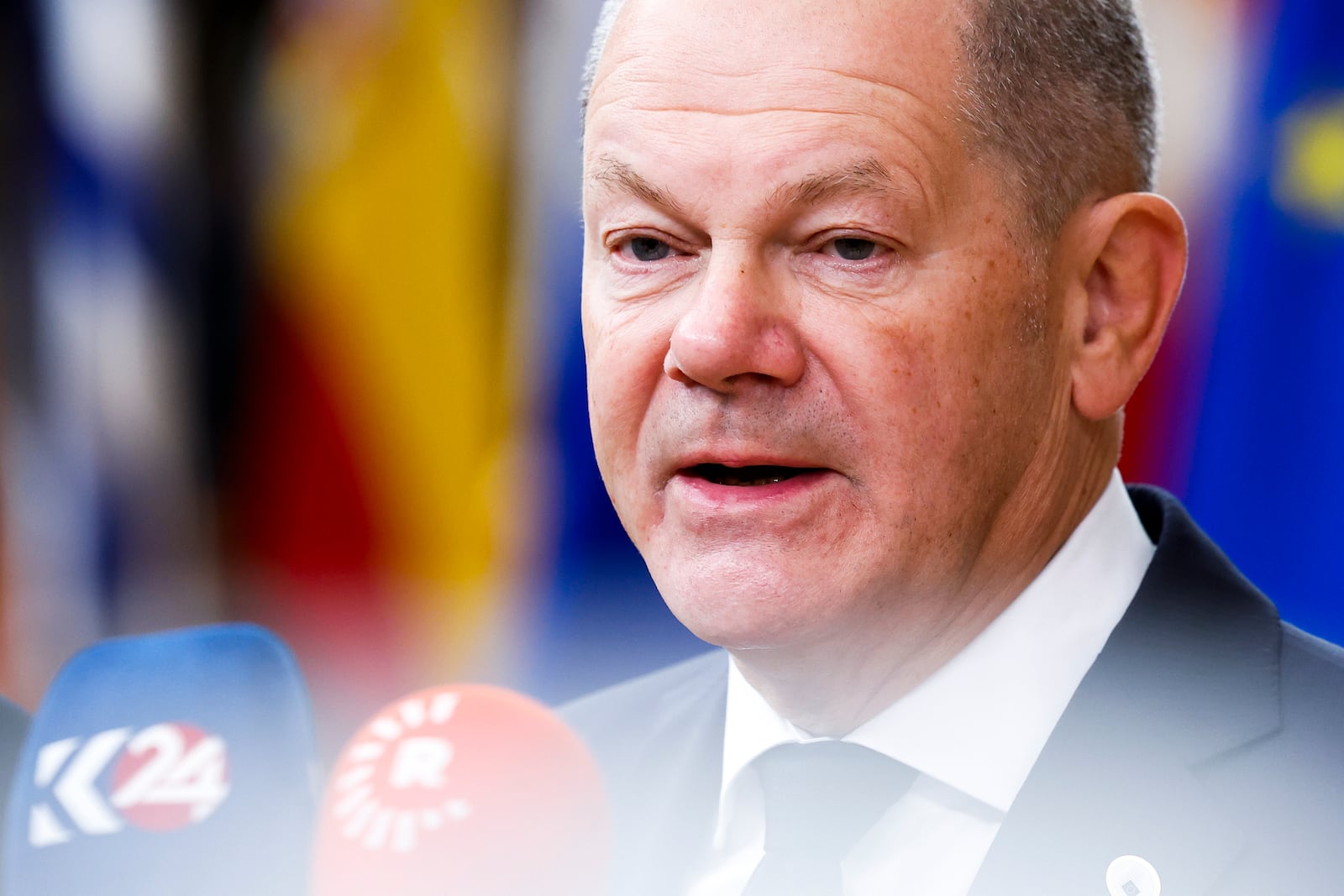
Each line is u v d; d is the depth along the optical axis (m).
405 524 14.09
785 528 5.38
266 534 14.18
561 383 13.82
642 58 5.44
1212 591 5.88
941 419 5.38
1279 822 5.16
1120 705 5.52
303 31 13.81
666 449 5.52
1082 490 6.02
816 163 5.16
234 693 5.35
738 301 5.22
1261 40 11.38
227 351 14.09
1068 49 5.65
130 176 13.93
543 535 13.90
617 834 6.66
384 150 13.84
